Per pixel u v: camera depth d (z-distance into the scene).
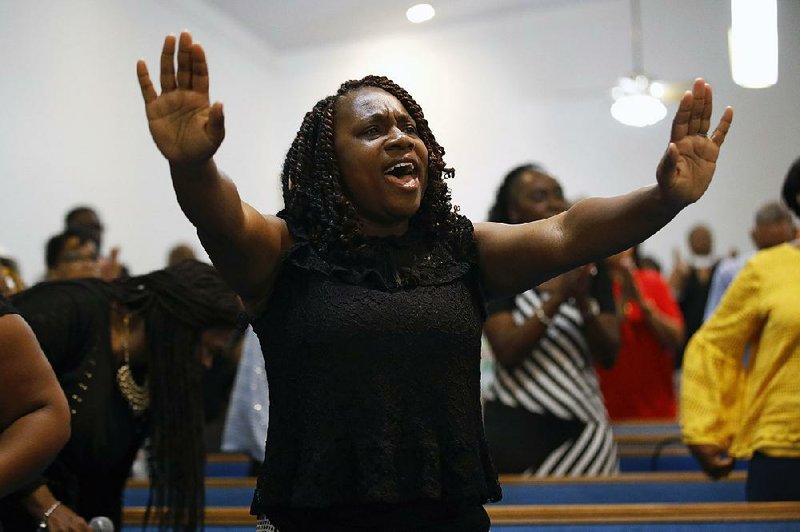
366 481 1.34
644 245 10.84
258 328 1.49
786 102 10.30
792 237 4.71
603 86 10.91
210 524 2.75
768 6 2.60
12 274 3.61
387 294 1.42
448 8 10.62
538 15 10.95
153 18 8.68
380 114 1.52
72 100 7.39
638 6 10.73
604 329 3.31
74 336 2.27
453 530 1.42
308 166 1.54
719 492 3.45
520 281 1.57
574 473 3.25
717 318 2.97
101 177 7.72
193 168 1.34
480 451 1.46
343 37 10.82
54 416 1.67
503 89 11.16
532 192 3.35
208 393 4.39
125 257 8.00
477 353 1.48
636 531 2.67
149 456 2.50
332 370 1.38
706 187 1.45
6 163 6.60
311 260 1.45
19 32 6.81
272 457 1.42
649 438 4.69
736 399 2.97
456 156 11.26
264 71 10.84
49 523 2.12
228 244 1.41
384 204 1.49
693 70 10.59
